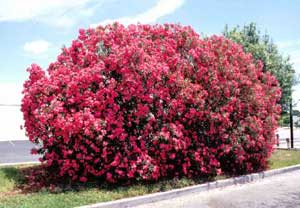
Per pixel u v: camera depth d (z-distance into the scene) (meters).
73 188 9.36
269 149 13.31
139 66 9.88
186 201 8.95
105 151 9.53
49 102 9.84
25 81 10.63
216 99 11.35
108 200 8.28
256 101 12.49
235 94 11.81
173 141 10.09
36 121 9.85
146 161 9.67
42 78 10.33
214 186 10.53
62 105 9.68
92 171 9.73
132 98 10.07
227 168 12.55
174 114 10.48
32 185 9.75
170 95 10.51
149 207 8.38
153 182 10.08
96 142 9.55
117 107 9.73
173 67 10.91
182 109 10.52
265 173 12.50
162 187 9.61
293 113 24.17
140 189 9.24
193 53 11.33
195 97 10.67
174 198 9.26
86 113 9.31
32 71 10.61
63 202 7.89
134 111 9.97
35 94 9.95
